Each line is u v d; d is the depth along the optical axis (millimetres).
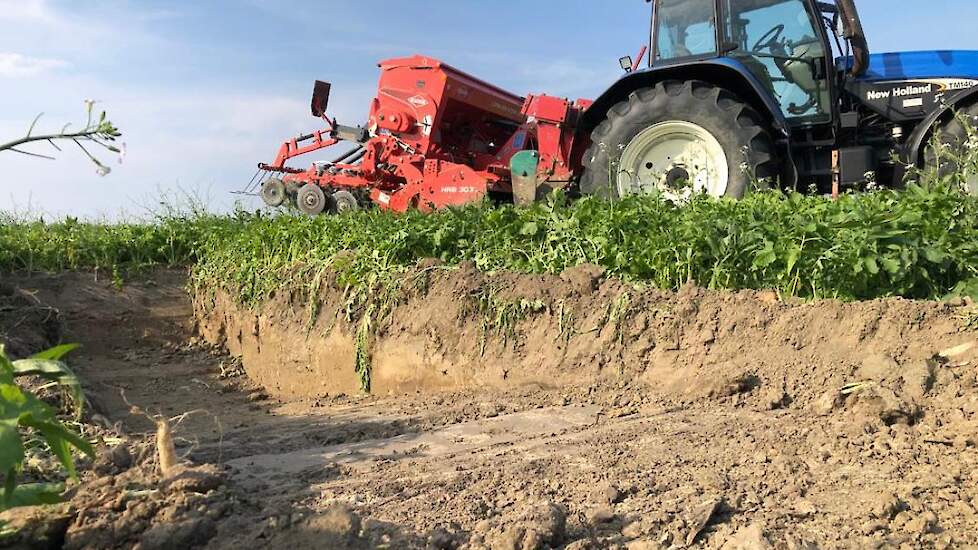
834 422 3318
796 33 7039
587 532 2348
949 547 2203
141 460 2855
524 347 4801
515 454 3252
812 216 4570
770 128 6945
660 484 2725
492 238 5555
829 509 2479
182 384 6992
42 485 2461
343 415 4543
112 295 8477
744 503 2527
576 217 5215
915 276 4090
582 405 4070
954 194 4332
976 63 6871
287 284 6625
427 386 5230
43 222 9812
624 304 4477
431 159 9055
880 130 7184
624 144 6984
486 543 2219
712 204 5094
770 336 4039
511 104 9969
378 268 5781
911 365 3520
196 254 9180
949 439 2973
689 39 7660
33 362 1943
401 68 9453
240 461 3395
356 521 2252
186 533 2191
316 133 10125
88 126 2232
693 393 3934
